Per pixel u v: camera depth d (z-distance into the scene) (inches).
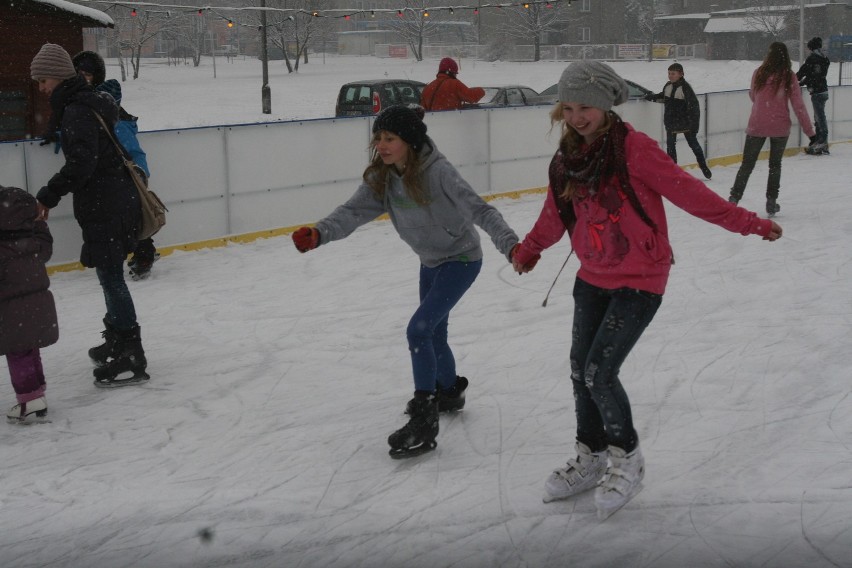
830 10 2378.2
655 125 525.0
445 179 154.5
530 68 2132.1
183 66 2481.5
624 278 129.1
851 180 462.9
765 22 2404.0
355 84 740.7
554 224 138.7
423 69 2229.3
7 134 474.3
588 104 125.3
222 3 2824.8
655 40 2741.1
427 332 159.5
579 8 2755.9
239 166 366.0
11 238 175.5
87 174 202.4
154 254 315.6
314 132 388.5
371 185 160.6
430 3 2677.2
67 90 207.8
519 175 467.8
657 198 128.0
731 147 563.2
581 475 140.6
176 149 346.3
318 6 2283.5
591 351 130.8
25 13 470.3
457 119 436.1
